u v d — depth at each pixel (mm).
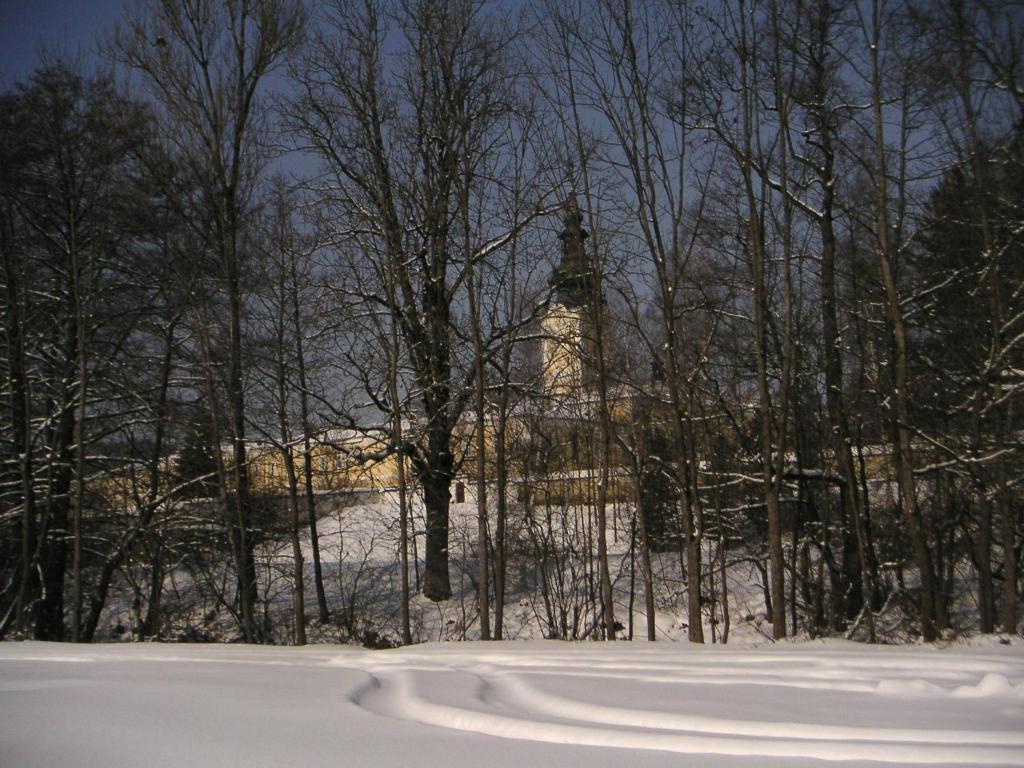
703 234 21000
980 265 18781
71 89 21594
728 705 5941
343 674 7773
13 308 20906
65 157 21469
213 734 5164
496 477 22625
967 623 21453
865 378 21375
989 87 18078
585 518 26016
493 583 24250
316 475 23719
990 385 17781
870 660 8258
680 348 21031
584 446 24344
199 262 21516
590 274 19094
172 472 23078
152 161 21250
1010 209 18266
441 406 21359
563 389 22625
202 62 21531
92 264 21250
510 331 20922
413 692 6527
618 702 6035
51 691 6836
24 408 21422
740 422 24172
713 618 21125
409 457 23047
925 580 17625
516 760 4488
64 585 24141
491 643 11359
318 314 21297
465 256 20359
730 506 24109
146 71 21234
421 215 21656
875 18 18094
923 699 6238
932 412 19453
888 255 18078
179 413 22516
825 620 22891
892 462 21375
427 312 21875
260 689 6828
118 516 22578
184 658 9703
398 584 25656
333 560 27828
